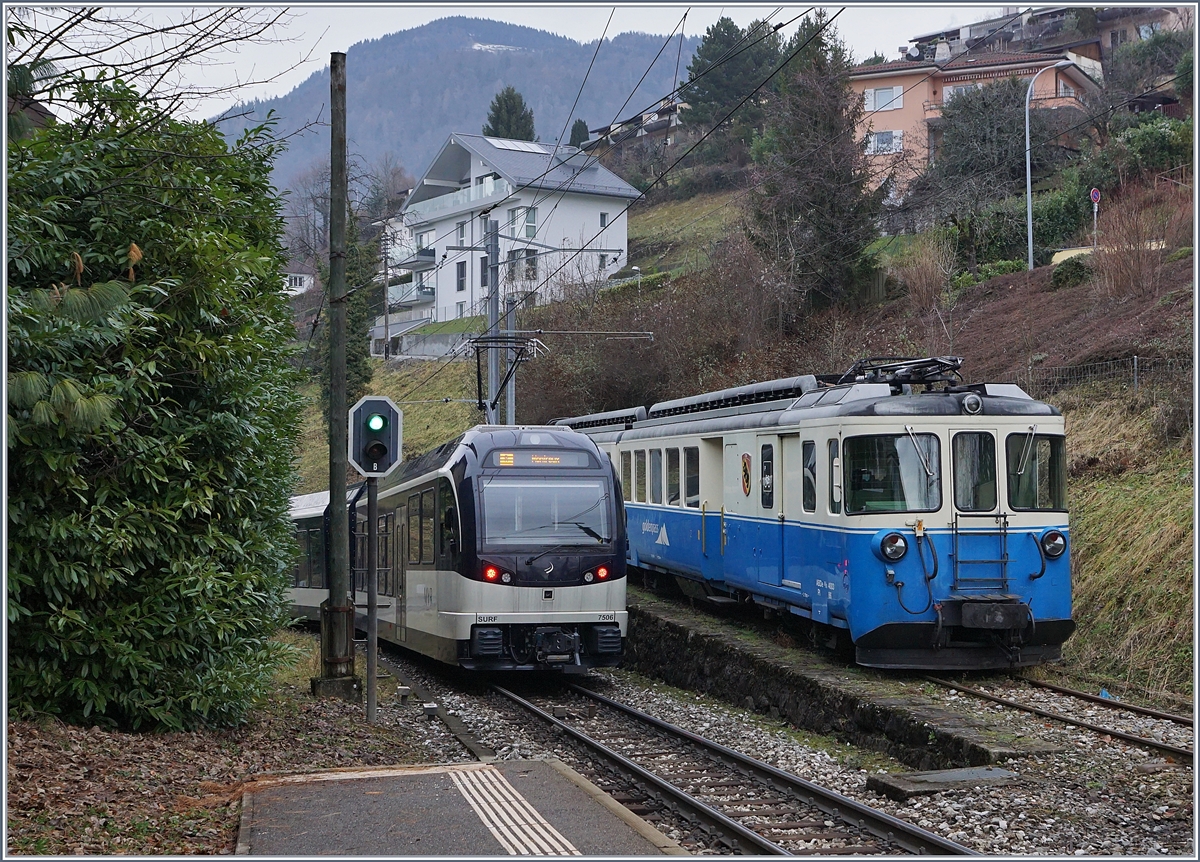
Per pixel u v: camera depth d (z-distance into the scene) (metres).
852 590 12.59
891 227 36.34
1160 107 40.38
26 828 6.58
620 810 7.36
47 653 8.80
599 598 14.42
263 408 11.08
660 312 33.03
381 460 11.75
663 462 19.17
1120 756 9.14
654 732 11.77
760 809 8.44
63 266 8.91
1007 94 38.78
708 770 9.91
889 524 12.54
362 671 16.25
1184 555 13.09
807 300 31.30
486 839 6.72
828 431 13.16
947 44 58.88
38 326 7.65
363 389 48.91
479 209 55.44
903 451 12.69
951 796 8.28
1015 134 37.50
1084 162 32.28
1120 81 45.75
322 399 50.44
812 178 30.75
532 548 14.29
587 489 14.76
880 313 29.11
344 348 13.64
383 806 7.47
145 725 9.47
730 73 70.00
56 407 7.24
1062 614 12.78
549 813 7.29
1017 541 12.71
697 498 17.55
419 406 48.31
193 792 7.95
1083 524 15.18
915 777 8.71
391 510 18.17
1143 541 13.85
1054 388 19.55
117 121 9.54
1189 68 38.22
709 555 17.08
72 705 9.05
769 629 15.91
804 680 12.41
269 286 12.47
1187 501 14.09
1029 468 12.85
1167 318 19.61
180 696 9.38
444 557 14.74
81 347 8.59
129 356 8.99
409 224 60.88
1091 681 12.57
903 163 39.81
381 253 57.19
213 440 9.85
